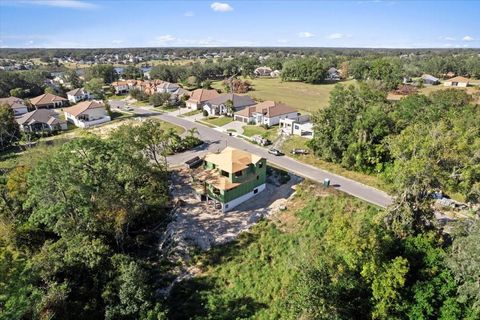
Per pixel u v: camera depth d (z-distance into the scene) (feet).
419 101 221.87
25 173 150.00
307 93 411.54
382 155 160.45
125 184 127.34
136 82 472.03
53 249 114.01
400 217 107.86
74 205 114.83
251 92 419.33
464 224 94.07
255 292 109.29
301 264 100.42
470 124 164.45
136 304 92.17
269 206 146.10
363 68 465.47
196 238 130.72
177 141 214.48
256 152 204.33
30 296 88.12
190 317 101.86
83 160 116.88
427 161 101.71
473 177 108.06
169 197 157.07
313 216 134.41
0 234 128.57
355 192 147.84
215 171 154.61
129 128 161.99
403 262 86.69
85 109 299.99
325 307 86.63
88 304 99.35
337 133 171.53
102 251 108.58
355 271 95.09
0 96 431.43
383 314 86.22
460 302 82.43
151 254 128.36
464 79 447.83
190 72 531.50
